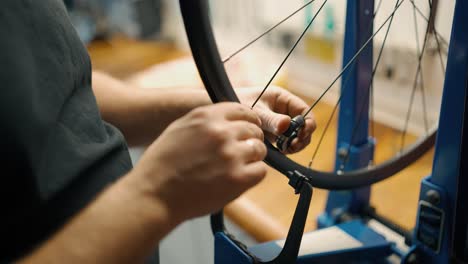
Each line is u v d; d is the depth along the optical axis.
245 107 0.37
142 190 0.32
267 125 0.43
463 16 0.42
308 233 0.55
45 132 0.39
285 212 0.76
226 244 0.48
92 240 0.30
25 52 0.39
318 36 1.02
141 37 1.38
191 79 1.07
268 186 0.83
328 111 0.99
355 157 0.63
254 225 0.71
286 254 0.39
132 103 0.58
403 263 0.52
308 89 1.11
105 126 0.50
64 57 0.44
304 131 0.45
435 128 0.61
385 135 0.92
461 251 0.51
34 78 0.39
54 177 0.39
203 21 0.37
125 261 0.31
